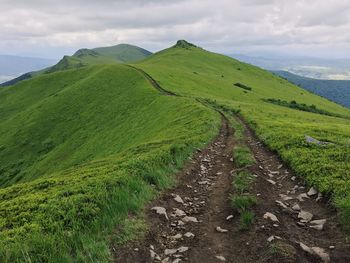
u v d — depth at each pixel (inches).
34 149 3481.8
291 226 458.9
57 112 3983.8
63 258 364.5
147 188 592.4
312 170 694.5
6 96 5625.0
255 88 5551.2
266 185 644.7
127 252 397.7
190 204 572.7
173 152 917.8
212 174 785.6
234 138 1357.0
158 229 465.7
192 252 404.2
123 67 4845.0
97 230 432.8
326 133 1325.0
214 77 5644.7
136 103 3316.9
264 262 363.9
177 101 2662.4
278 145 1005.2
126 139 2413.9
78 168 1143.0
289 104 4082.2
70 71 5831.7
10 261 362.3
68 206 508.7
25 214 539.2
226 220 490.0
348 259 369.4
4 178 3186.5
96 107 3764.8
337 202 510.6
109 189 577.3
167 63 6501.0
